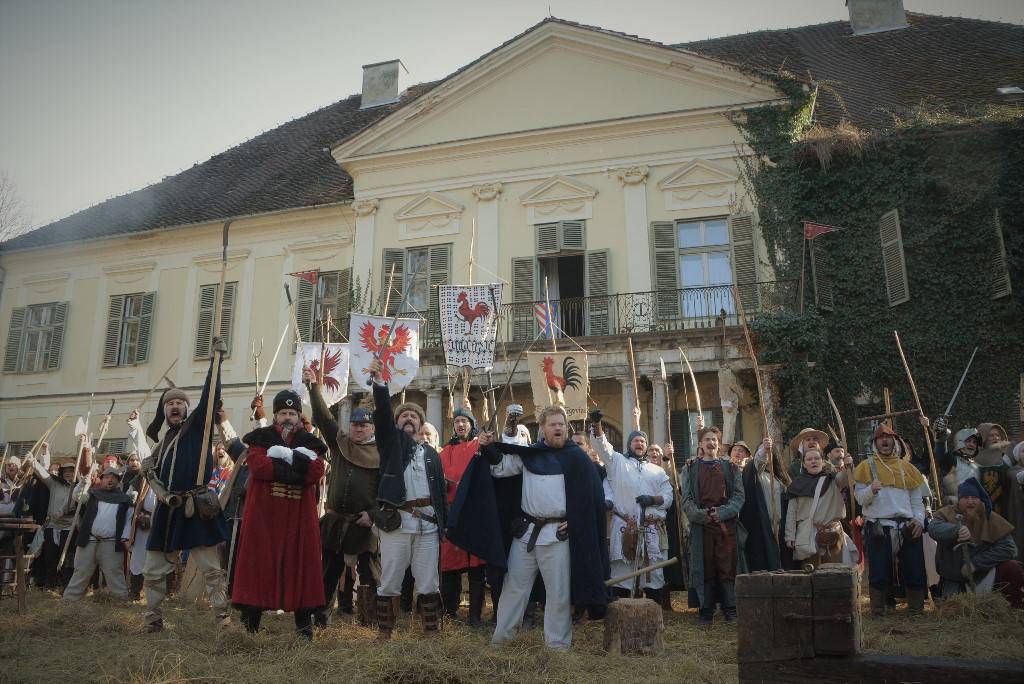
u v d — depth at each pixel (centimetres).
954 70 1912
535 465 555
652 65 1817
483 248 1833
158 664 471
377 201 1941
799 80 1705
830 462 785
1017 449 783
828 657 342
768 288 1602
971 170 1559
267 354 1991
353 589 744
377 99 2509
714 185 1725
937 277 1541
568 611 540
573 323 1752
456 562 716
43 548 999
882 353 1538
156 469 628
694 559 717
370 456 661
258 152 2484
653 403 1530
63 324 2205
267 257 2061
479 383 1648
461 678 451
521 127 1869
